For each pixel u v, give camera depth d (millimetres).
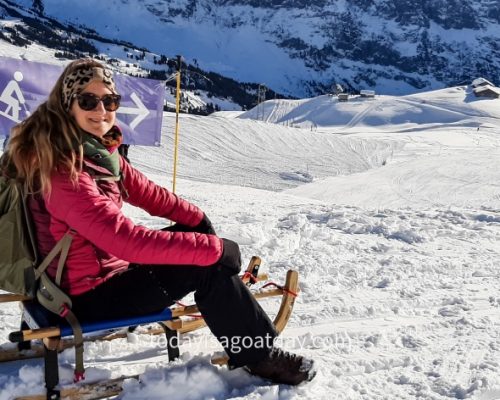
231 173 51438
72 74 2061
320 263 4477
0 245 2146
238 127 67750
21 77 6430
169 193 2592
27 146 1998
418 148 73625
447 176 37469
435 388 2455
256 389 2295
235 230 5273
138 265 2297
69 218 1994
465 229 6180
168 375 2287
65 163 1973
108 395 2184
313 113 128500
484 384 2453
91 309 2146
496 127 107000
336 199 33906
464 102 128375
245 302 2203
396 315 3420
